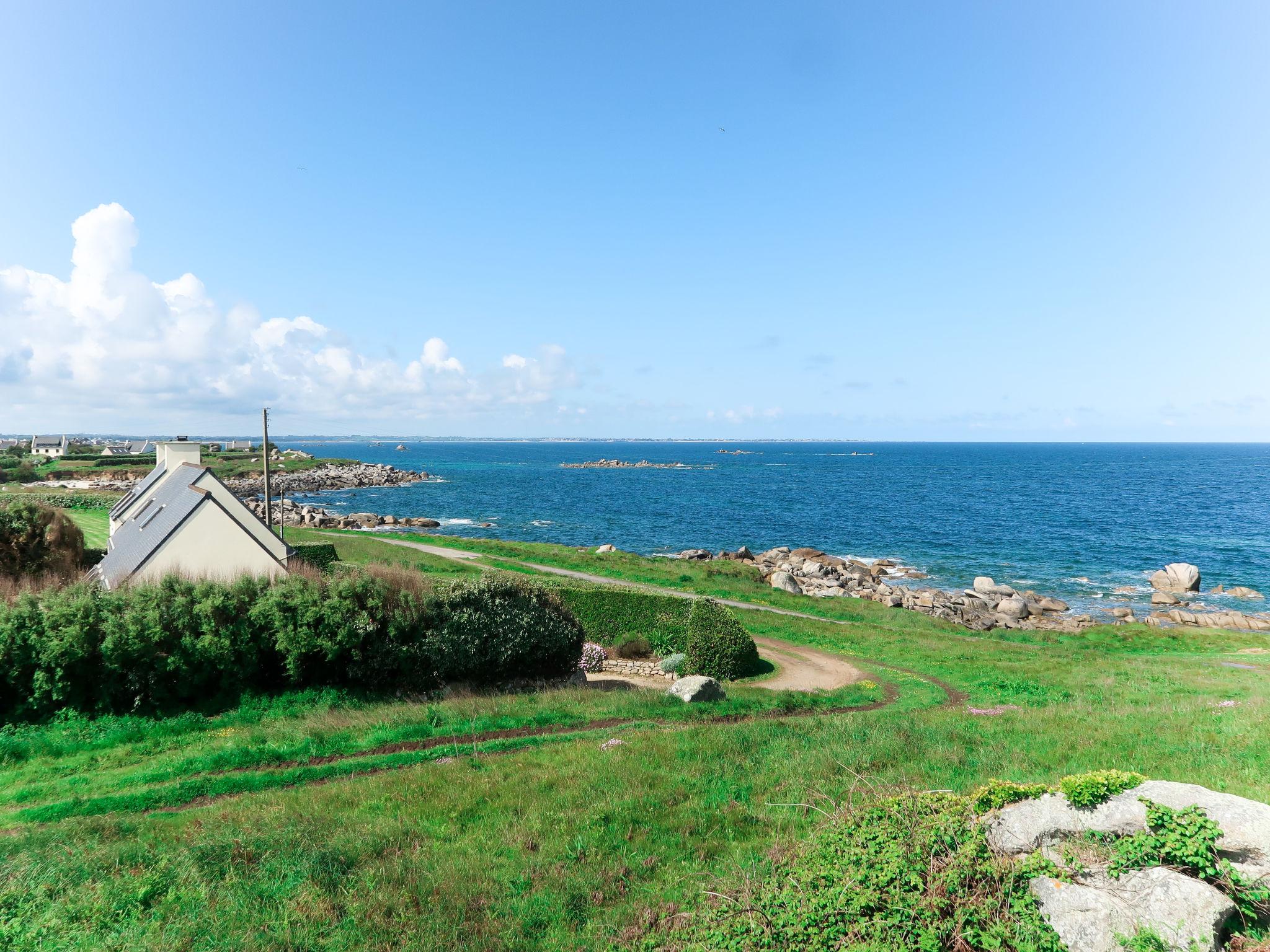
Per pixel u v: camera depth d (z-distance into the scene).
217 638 20.11
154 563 24.11
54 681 18.56
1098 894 6.67
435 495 143.12
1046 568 70.56
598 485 169.88
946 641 36.69
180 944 8.27
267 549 25.59
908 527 98.81
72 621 18.94
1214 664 31.41
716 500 134.75
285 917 8.90
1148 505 123.75
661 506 124.62
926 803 9.00
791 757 15.02
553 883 10.07
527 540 87.06
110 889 9.39
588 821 12.03
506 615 23.97
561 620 25.47
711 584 50.06
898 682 26.17
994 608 53.12
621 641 30.14
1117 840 7.23
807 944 7.39
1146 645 38.56
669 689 22.34
